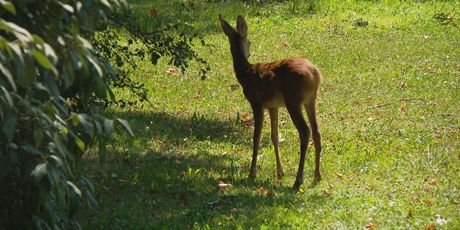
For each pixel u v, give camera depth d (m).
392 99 18.50
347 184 12.19
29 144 6.70
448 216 10.54
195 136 15.49
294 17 29.94
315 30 28.00
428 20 29.50
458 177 12.41
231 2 32.44
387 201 11.20
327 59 23.36
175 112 17.61
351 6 31.69
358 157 13.80
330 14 30.41
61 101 7.45
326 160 13.70
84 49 6.39
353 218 10.46
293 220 10.35
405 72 21.38
